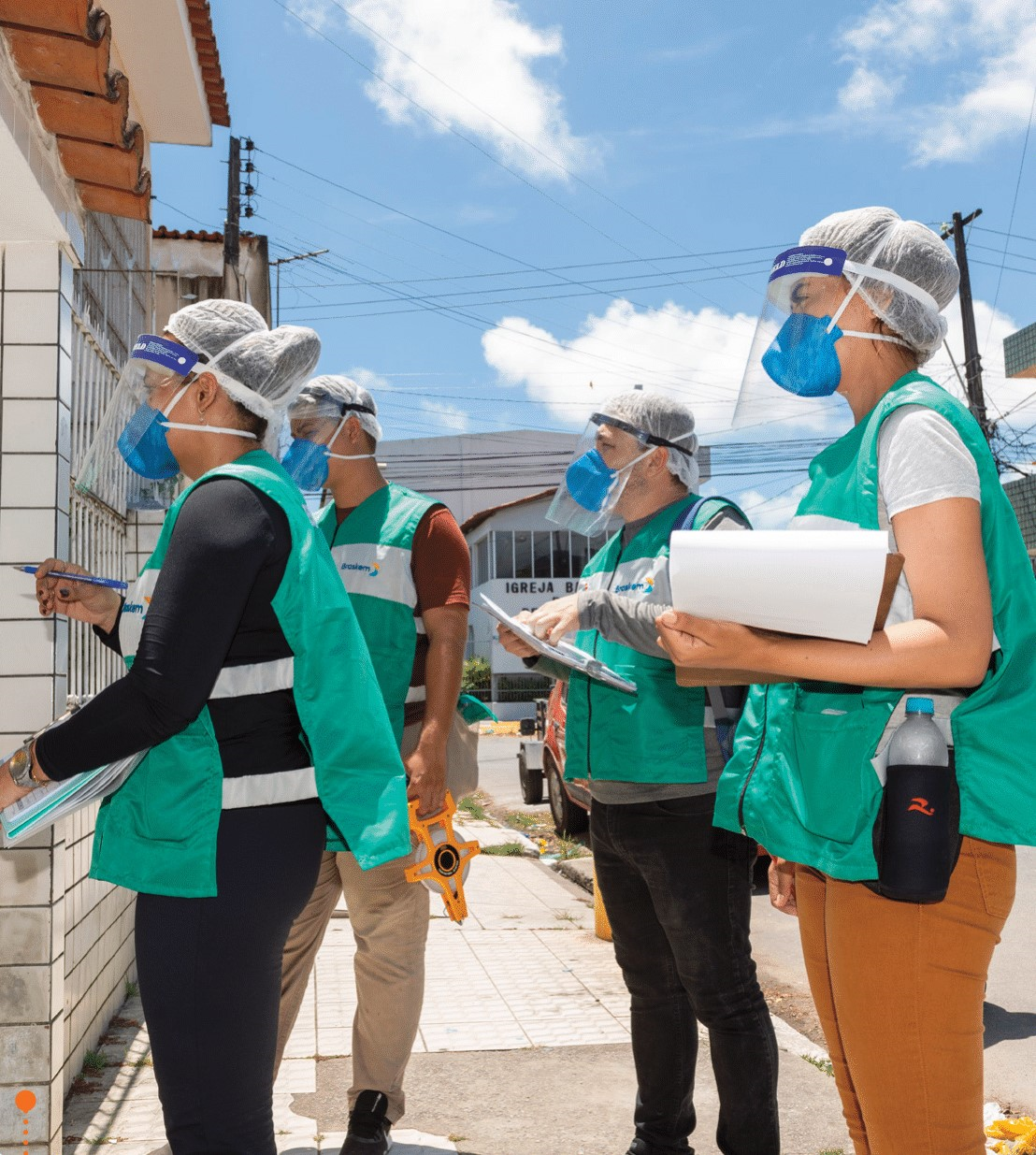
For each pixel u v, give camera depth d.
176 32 4.82
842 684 1.78
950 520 1.63
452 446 54.28
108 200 3.52
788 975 5.83
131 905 4.86
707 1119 3.55
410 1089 3.81
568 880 8.75
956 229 20.27
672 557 1.61
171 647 1.83
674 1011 2.98
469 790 3.48
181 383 2.21
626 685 2.67
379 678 3.26
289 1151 3.26
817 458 1.94
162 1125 3.38
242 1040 1.91
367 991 3.18
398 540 3.32
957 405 1.73
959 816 1.66
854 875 1.69
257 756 1.95
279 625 1.97
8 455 3.13
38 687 3.08
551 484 54.06
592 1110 3.61
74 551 3.56
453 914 3.00
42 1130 2.93
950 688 1.72
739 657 1.64
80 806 1.91
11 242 3.19
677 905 2.74
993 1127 3.49
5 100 2.75
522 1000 4.93
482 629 43.44
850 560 1.53
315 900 3.22
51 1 2.63
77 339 3.48
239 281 11.30
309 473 3.39
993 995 5.23
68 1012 3.64
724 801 2.03
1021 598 1.70
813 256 1.89
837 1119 3.48
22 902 2.96
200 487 1.97
